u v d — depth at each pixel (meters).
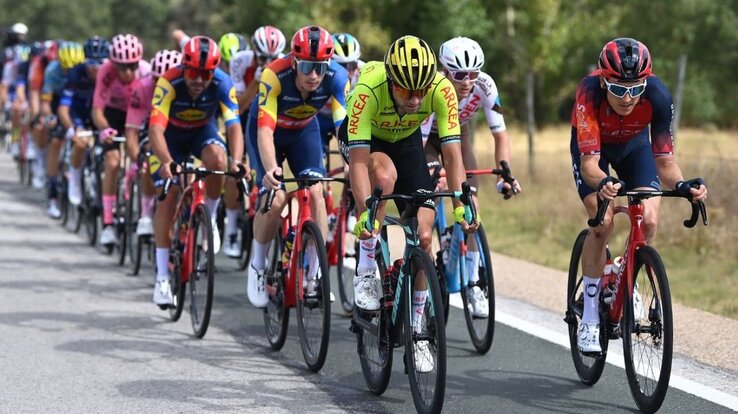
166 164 22.25
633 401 17.42
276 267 21.34
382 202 17.47
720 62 97.75
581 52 112.06
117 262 32.34
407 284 16.78
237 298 26.86
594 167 17.19
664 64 99.19
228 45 32.09
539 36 110.56
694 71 97.75
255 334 22.92
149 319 24.33
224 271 30.77
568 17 116.94
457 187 17.45
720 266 30.98
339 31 102.44
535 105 113.62
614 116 17.41
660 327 16.22
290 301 20.47
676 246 33.72
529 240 36.28
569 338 20.41
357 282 17.69
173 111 24.02
